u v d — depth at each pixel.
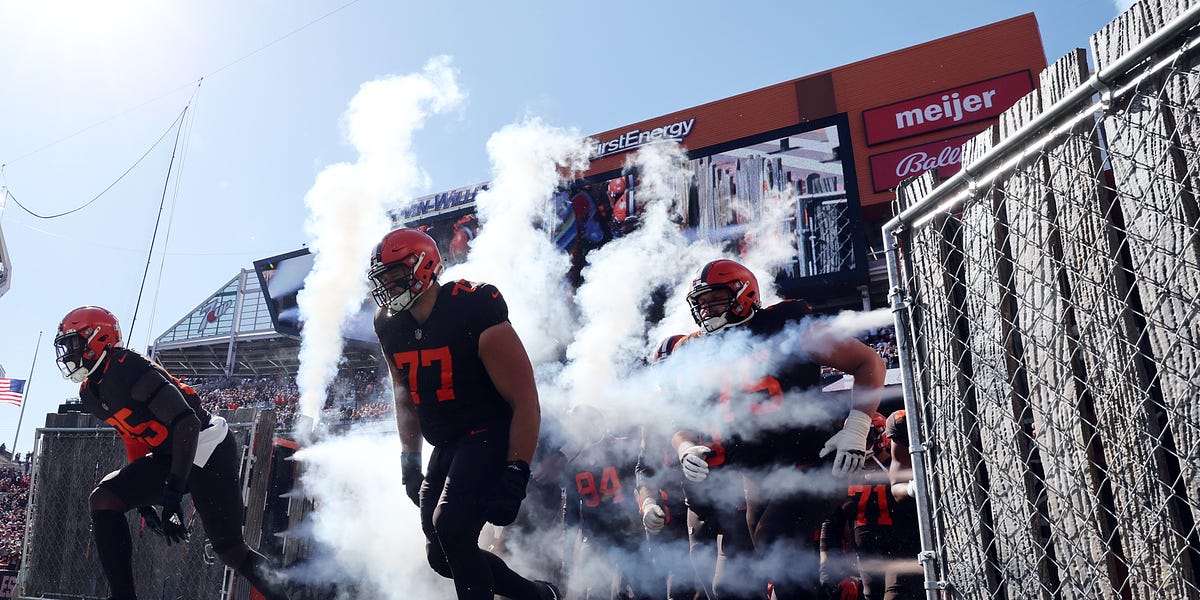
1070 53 1.91
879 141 16.28
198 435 3.55
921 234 2.32
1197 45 1.53
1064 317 1.82
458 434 2.64
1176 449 1.55
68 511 5.31
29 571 5.25
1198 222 1.52
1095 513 1.72
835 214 13.61
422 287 2.60
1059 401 1.83
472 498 2.42
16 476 21.36
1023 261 1.95
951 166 15.59
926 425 2.24
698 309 2.88
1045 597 1.84
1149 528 1.61
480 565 2.42
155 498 3.63
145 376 3.50
